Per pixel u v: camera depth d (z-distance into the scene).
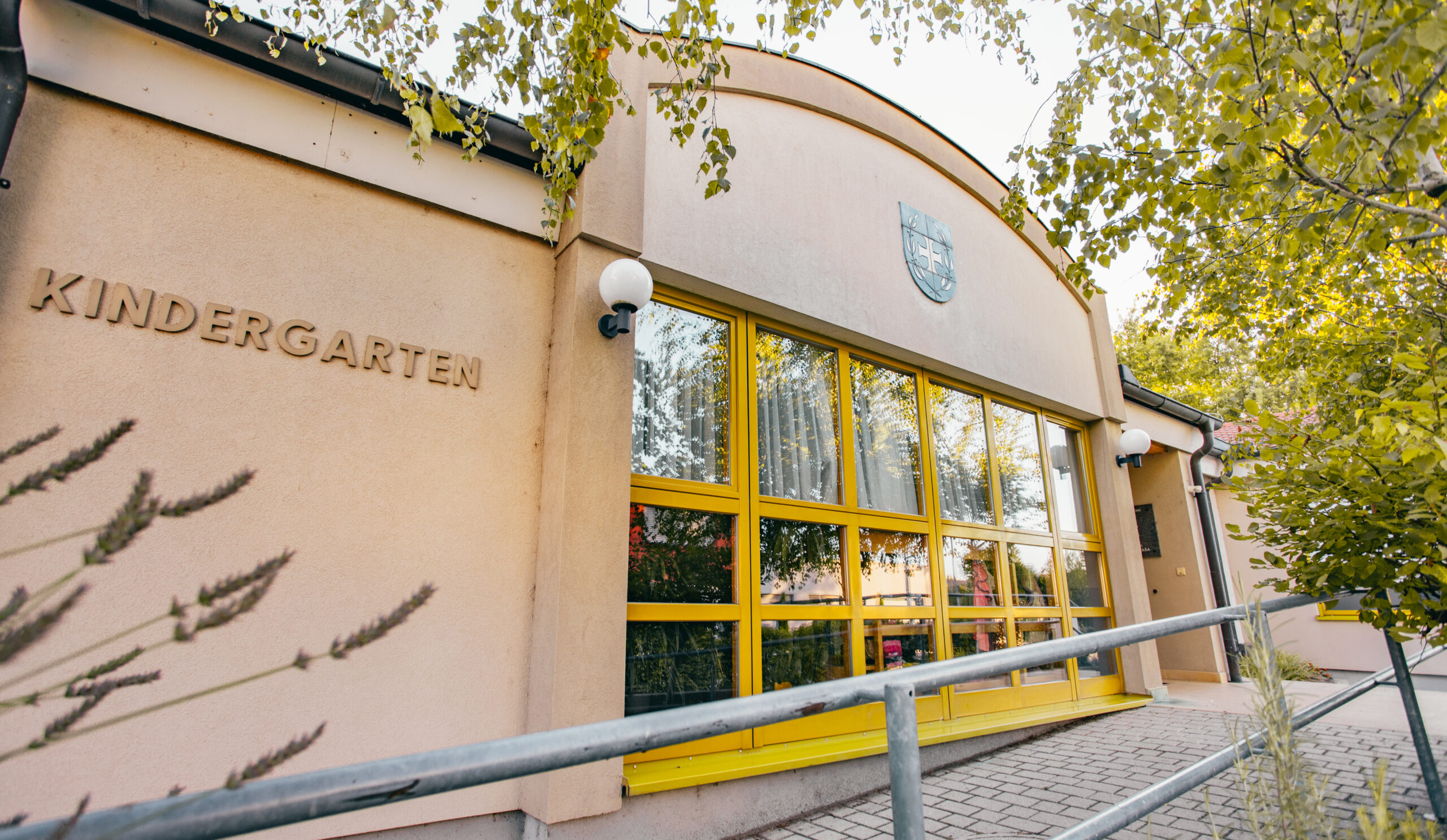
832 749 4.03
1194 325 6.38
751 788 3.68
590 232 3.73
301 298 3.10
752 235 4.59
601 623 3.35
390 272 3.36
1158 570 8.63
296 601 2.84
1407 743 4.45
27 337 2.53
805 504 4.57
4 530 2.40
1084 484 7.06
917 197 5.97
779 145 4.99
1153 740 4.95
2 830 0.63
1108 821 1.48
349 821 2.81
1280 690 1.56
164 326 2.77
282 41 3.01
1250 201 3.45
